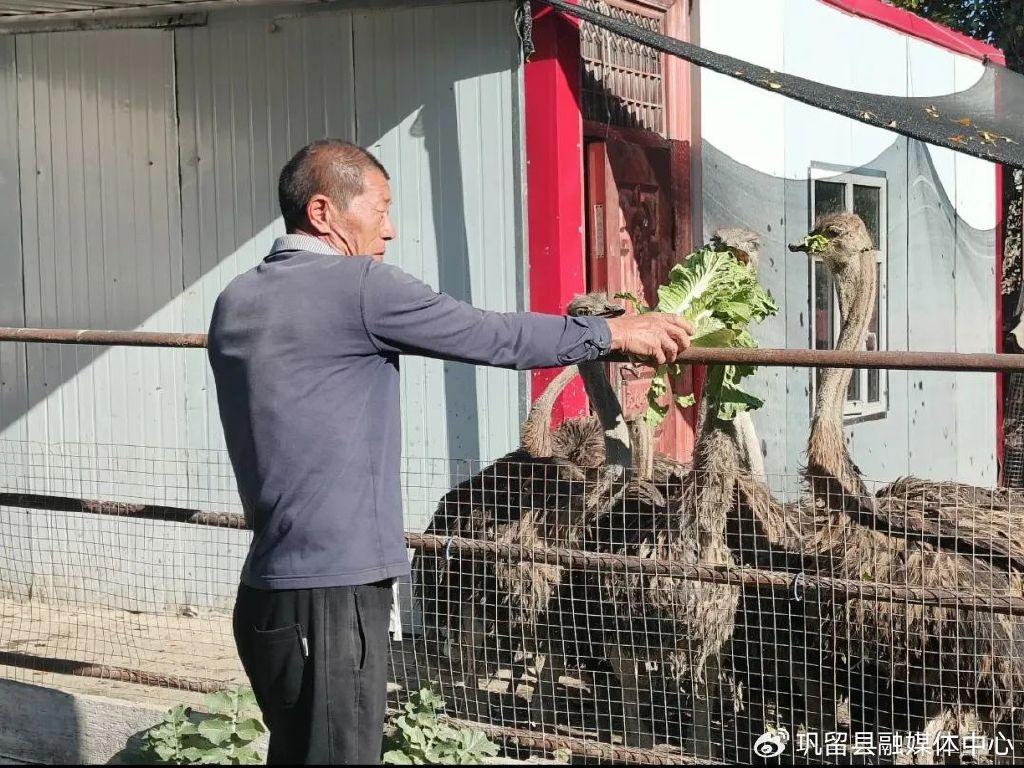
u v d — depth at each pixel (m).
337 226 3.53
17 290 7.56
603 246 7.12
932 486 4.95
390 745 4.29
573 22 6.43
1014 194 13.87
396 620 4.81
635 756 4.26
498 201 6.36
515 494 5.07
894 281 10.24
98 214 7.34
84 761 4.86
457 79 6.41
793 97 5.57
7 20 7.41
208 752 4.31
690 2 8.18
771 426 8.73
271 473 3.36
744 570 4.12
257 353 3.38
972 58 11.93
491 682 5.20
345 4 6.63
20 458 7.58
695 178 8.14
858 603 4.24
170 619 7.00
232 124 6.97
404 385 6.60
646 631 4.46
